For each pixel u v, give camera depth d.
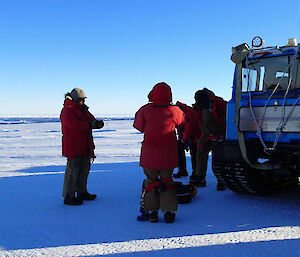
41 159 11.78
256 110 4.51
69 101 5.12
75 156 5.13
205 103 5.98
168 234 3.62
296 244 3.20
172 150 4.12
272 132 4.39
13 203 5.23
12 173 8.48
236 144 4.87
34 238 3.57
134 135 25.98
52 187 6.56
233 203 4.98
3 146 17.61
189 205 4.93
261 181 5.24
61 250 3.19
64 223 4.12
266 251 3.04
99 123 5.34
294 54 4.46
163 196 4.06
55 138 23.89
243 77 4.91
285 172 4.59
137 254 3.04
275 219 4.09
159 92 4.15
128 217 4.37
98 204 5.11
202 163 6.31
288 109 4.21
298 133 4.16
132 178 7.43
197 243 3.29
